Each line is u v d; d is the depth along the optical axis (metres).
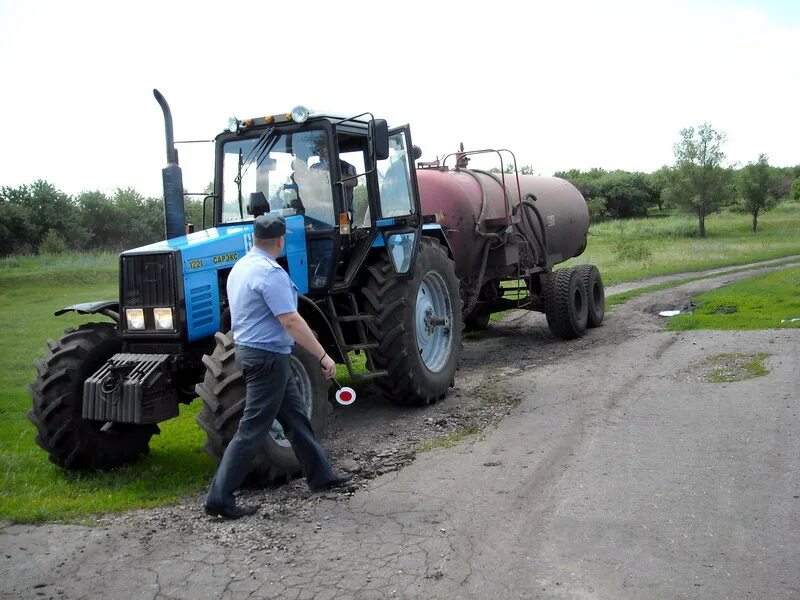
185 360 5.66
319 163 6.73
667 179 41.53
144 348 5.68
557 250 12.42
